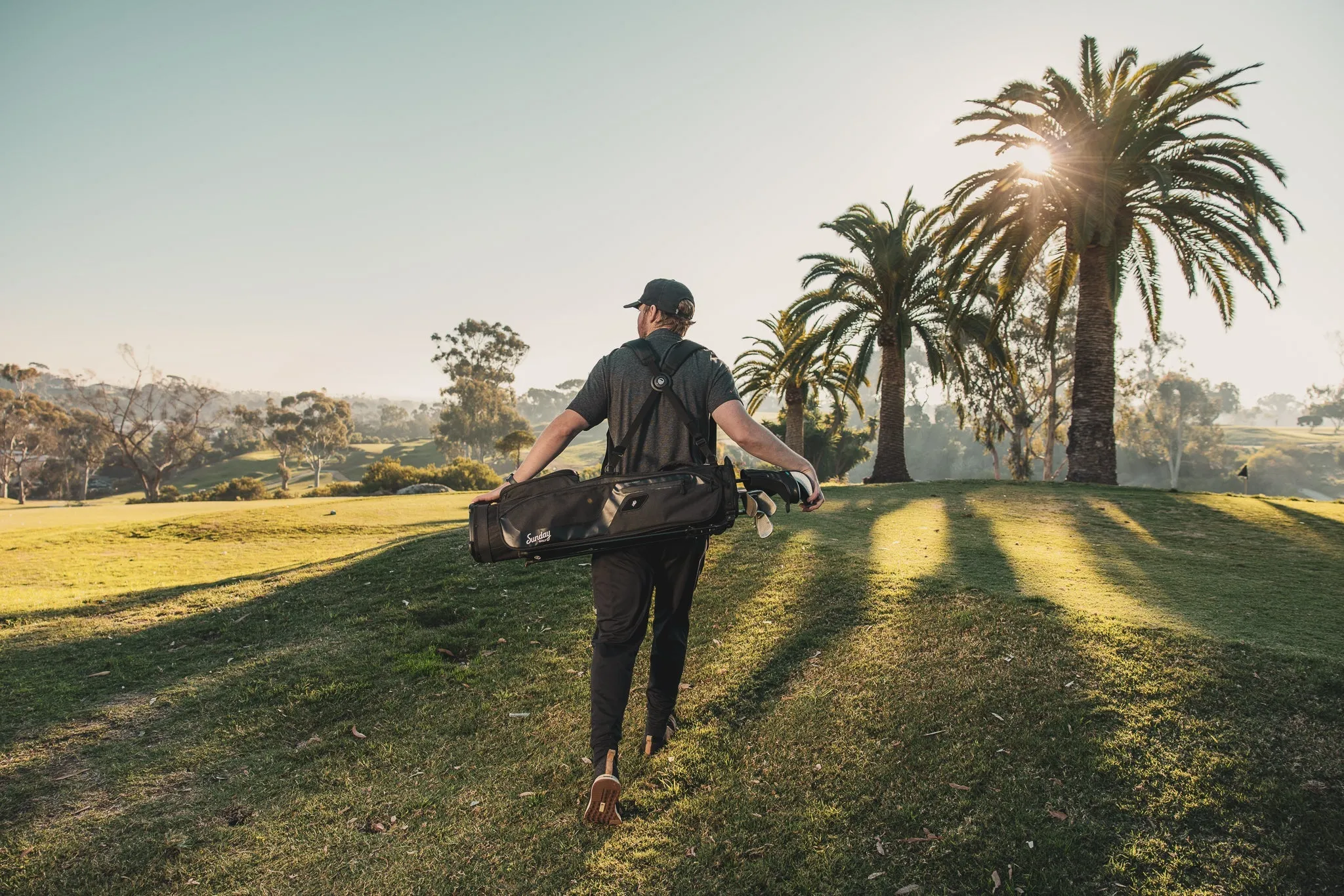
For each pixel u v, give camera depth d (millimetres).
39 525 15258
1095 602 4781
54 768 3891
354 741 4090
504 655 5121
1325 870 2469
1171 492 12086
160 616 6965
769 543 7055
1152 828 2699
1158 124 14672
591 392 2479
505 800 3301
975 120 16047
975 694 3641
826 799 3043
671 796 3172
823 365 24781
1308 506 10242
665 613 2680
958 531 8367
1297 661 3625
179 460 71875
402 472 42344
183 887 2863
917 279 20250
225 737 4207
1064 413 42719
